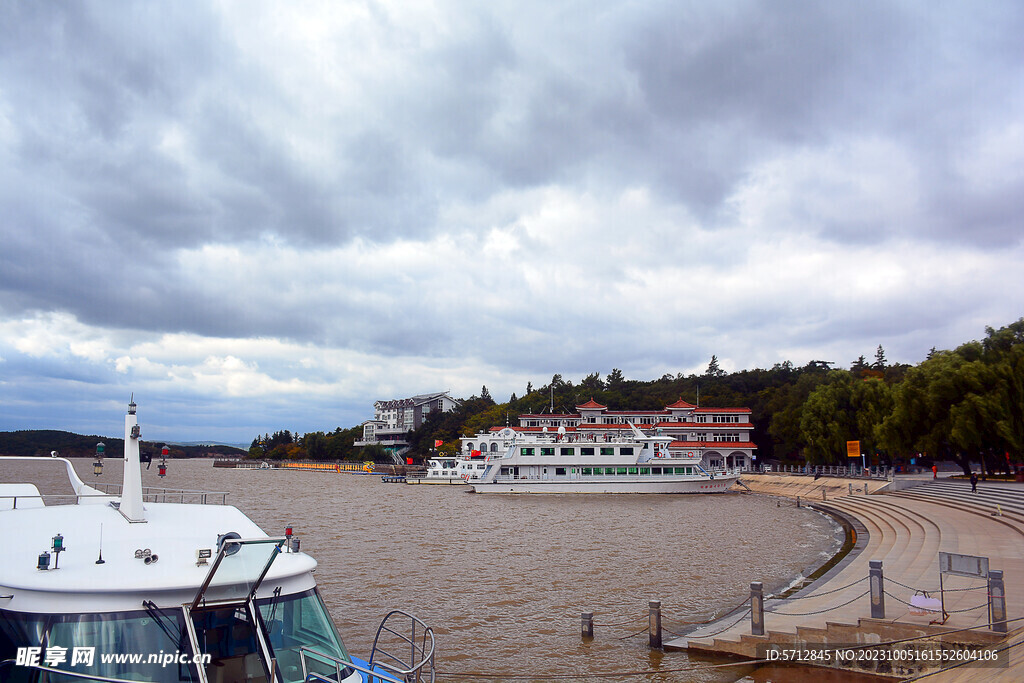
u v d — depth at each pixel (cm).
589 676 1866
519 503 7094
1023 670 1392
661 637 2100
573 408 14300
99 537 986
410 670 1052
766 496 7969
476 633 2294
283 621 849
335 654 893
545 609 2595
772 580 3098
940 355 6619
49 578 812
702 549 3975
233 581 792
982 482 5531
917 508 4709
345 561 3522
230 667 772
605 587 2961
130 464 1115
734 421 11531
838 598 2364
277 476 13725
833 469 8175
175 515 1147
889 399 7738
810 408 9206
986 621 1764
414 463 15725
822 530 4862
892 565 2822
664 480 8000
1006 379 5669
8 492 1344
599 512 6178
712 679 1816
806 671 1802
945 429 5975
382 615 2492
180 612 788
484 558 3641
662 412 12194
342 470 16175
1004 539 3139
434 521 5409
